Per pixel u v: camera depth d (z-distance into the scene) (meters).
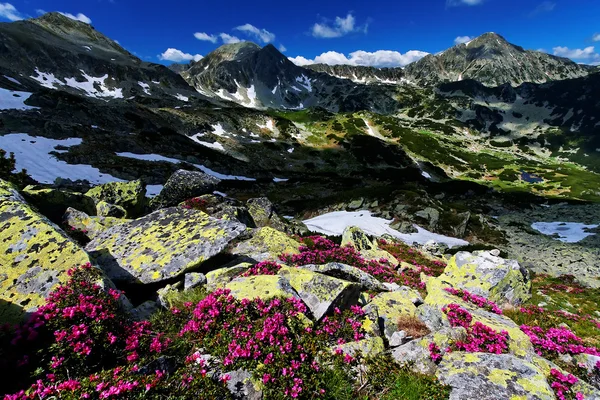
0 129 76.31
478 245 50.50
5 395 4.80
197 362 6.32
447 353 8.34
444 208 60.16
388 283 15.65
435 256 33.28
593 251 52.03
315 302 9.17
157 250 11.15
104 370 5.77
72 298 6.86
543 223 73.25
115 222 15.55
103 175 71.19
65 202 16.45
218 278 10.62
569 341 10.95
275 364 6.48
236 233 11.59
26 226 8.73
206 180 26.62
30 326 6.14
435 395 6.72
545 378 7.05
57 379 5.48
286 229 29.61
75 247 8.29
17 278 7.39
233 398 5.80
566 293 30.83
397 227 52.50
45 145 76.56
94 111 107.31
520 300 17.09
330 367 7.16
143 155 92.25
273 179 109.56
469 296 13.67
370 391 6.89
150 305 9.22
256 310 8.20
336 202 65.69
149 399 5.04
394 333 9.56
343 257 18.66
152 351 6.55
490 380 7.02
